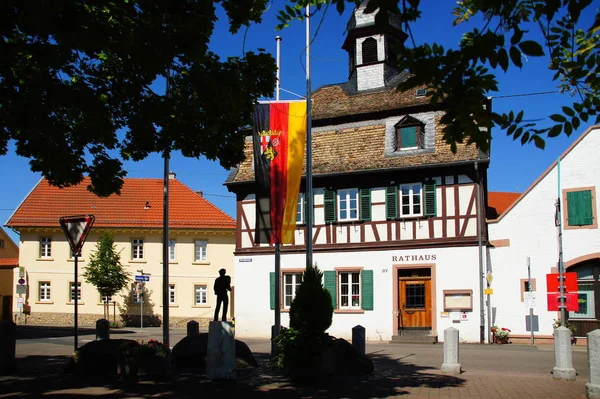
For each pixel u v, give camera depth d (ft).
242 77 36.94
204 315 134.72
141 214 138.00
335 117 93.04
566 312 76.59
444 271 81.66
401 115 89.20
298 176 54.80
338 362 41.24
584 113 19.86
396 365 47.80
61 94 33.22
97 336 51.16
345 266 87.71
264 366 45.24
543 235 78.59
